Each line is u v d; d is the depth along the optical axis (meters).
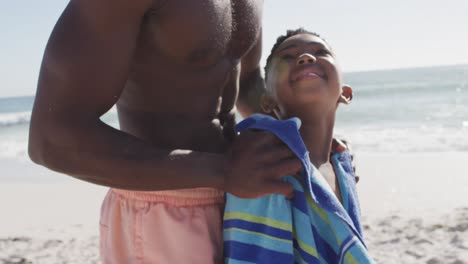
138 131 1.77
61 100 1.42
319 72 1.96
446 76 61.00
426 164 10.08
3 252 5.96
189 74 1.70
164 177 1.51
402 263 4.89
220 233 1.78
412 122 18.78
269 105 2.16
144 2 1.48
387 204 7.17
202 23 1.62
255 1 1.91
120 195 1.80
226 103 1.93
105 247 1.83
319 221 1.75
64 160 1.46
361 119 21.23
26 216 7.91
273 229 1.67
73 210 8.12
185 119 1.75
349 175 2.10
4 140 21.97
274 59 2.06
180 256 1.67
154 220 1.70
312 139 2.01
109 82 1.47
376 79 62.56
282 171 1.60
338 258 1.73
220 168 1.57
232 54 1.88
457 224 5.89
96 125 1.45
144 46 1.62
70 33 1.43
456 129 15.62
